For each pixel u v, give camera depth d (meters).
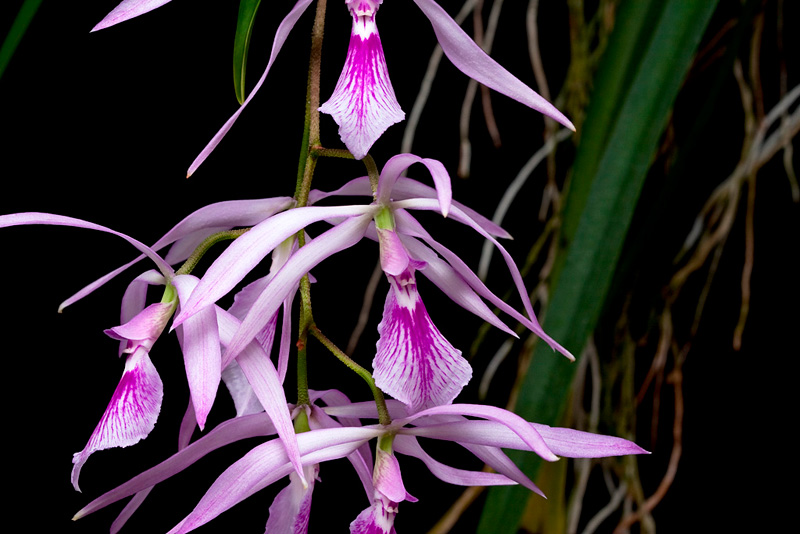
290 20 0.34
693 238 0.51
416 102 0.48
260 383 0.34
